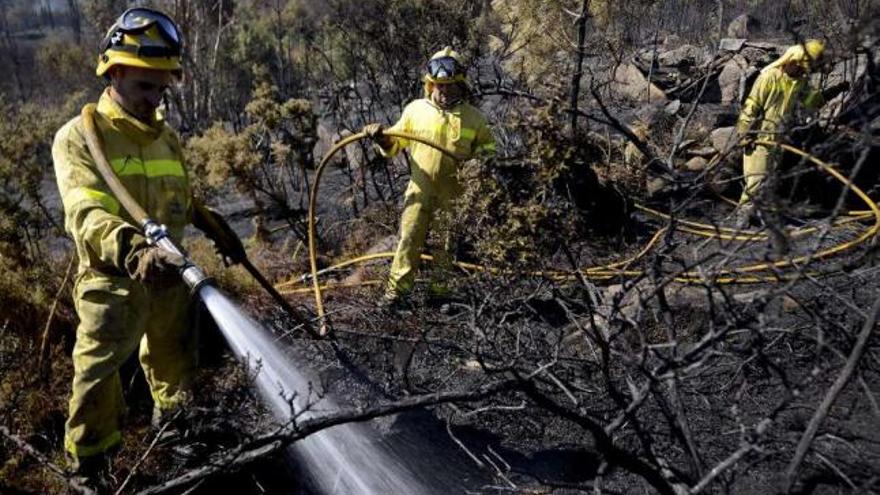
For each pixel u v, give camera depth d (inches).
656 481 85.5
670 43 421.7
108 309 112.6
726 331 81.8
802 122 85.4
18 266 171.8
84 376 113.9
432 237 168.7
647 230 213.3
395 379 146.9
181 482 78.9
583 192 183.6
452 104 170.9
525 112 120.7
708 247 188.7
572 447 123.6
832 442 113.5
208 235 133.9
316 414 125.6
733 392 128.2
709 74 147.9
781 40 394.3
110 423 120.2
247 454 87.2
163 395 134.1
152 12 109.7
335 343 150.2
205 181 235.8
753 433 78.4
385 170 279.1
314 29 533.6
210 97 608.4
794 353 132.6
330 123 374.0
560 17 247.4
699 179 101.7
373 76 312.5
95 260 112.0
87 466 117.7
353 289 190.5
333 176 345.1
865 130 68.3
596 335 90.2
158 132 116.1
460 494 116.0
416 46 283.0
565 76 231.6
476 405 134.6
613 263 183.9
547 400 86.0
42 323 160.1
